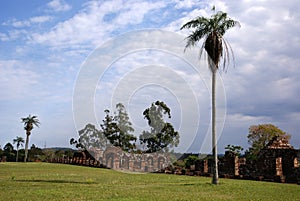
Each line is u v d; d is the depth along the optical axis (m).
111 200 9.80
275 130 33.31
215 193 12.02
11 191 11.52
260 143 33.66
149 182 16.14
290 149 19.48
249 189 13.42
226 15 15.62
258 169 20.42
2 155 61.38
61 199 9.89
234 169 21.39
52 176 18.80
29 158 59.78
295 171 18.83
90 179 16.91
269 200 10.45
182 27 15.73
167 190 12.66
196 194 11.58
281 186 14.98
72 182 15.33
